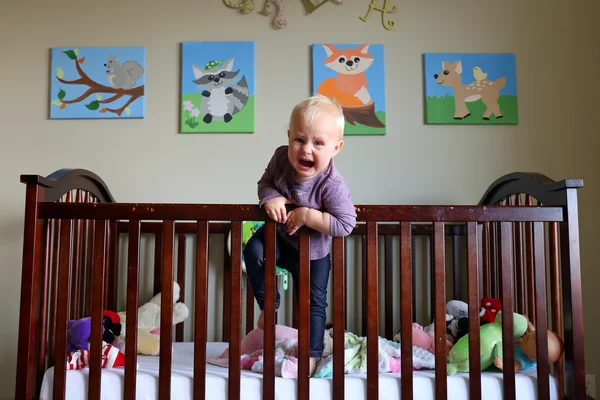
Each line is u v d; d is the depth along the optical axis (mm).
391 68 2230
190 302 2127
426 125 2213
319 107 1281
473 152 2203
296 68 2223
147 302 2076
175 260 2148
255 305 2141
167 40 2234
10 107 2197
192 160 2191
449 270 2141
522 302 1749
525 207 1389
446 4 2258
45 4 2244
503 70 2225
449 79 2219
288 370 1374
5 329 2094
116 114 2188
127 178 2182
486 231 2037
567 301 1385
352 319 2121
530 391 1367
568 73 2229
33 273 1358
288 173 1364
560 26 2246
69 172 1608
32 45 2227
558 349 1405
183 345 1933
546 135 2207
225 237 2137
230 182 2184
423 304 2127
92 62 2215
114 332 1751
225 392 1338
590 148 2197
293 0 2254
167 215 1353
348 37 2240
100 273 1353
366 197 2184
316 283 1432
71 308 1701
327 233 1320
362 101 2203
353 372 1430
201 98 2201
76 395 1334
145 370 1400
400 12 2252
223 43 2219
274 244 1343
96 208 1361
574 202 1388
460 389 1357
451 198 2188
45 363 1468
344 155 2199
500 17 2252
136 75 2211
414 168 2195
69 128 2197
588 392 2088
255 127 2203
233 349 1331
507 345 1354
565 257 1392
